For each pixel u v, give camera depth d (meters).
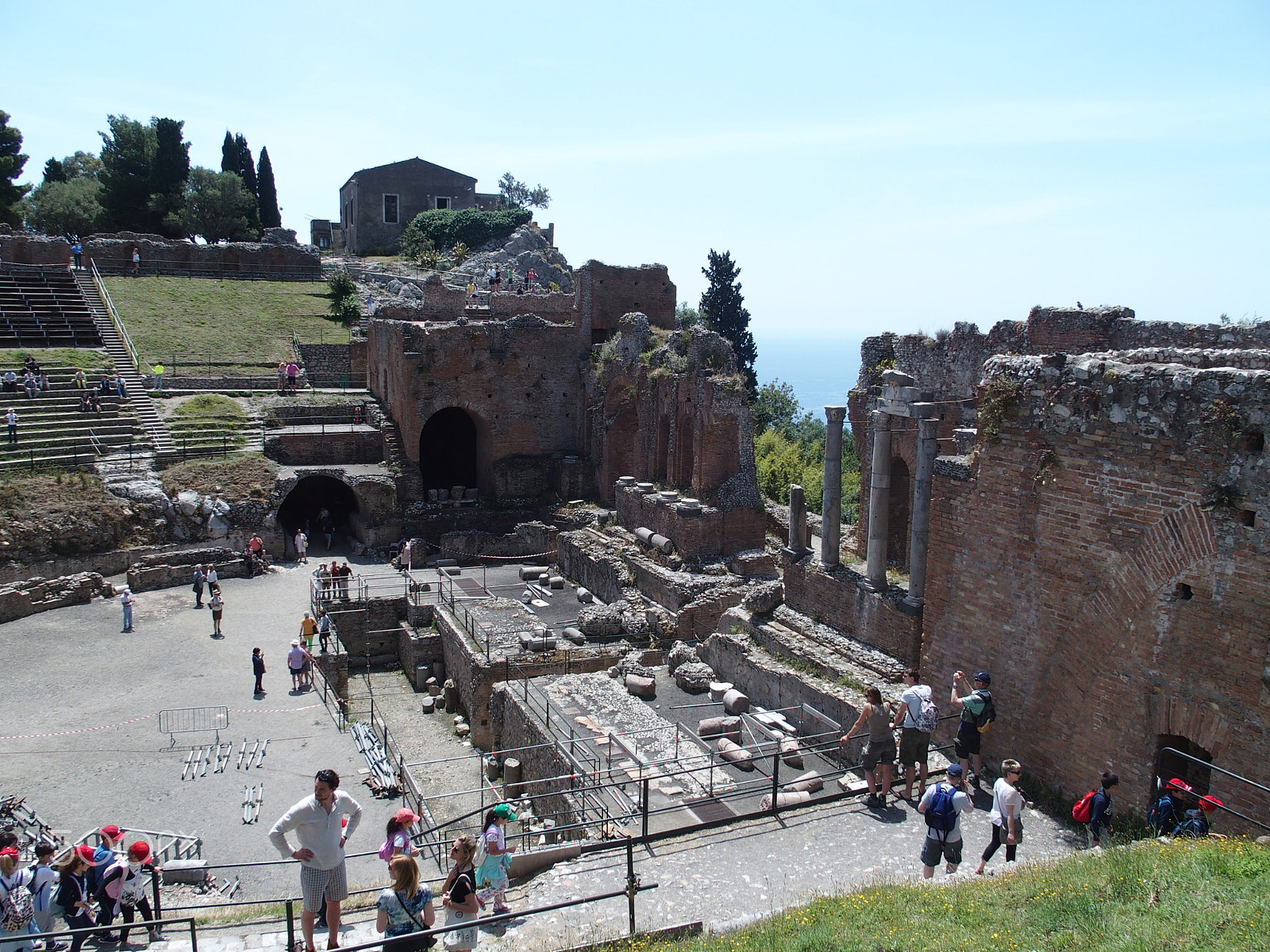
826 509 23.73
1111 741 14.78
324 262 81.62
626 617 31.34
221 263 72.31
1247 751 12.86
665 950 11.14
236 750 23.33
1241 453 12.96
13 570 34.41
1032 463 16.08
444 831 22.19
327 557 41.91
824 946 10.29
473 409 46.12
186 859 18.06
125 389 46.56
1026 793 16.14
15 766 22.17
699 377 34.38
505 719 25.42
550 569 39.66
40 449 39.59
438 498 45.81
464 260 86.00
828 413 23.44
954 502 17.78
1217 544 13.23
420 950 11.99
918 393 20.31
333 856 11.59
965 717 16.11
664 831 15.78
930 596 18.50
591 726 22.48
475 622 32.97
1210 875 10.46
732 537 33.62
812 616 24.00
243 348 58.06
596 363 44.97
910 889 11.85
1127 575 14.51
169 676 27.83
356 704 31.69
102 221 81.44
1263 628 12.70
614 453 43.03
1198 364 15.24
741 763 19.55
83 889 13.41
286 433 44.81
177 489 39.69
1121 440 14.55
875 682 20.20
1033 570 16.17
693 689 25.12
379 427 46.75
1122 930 9.68
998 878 11.91
